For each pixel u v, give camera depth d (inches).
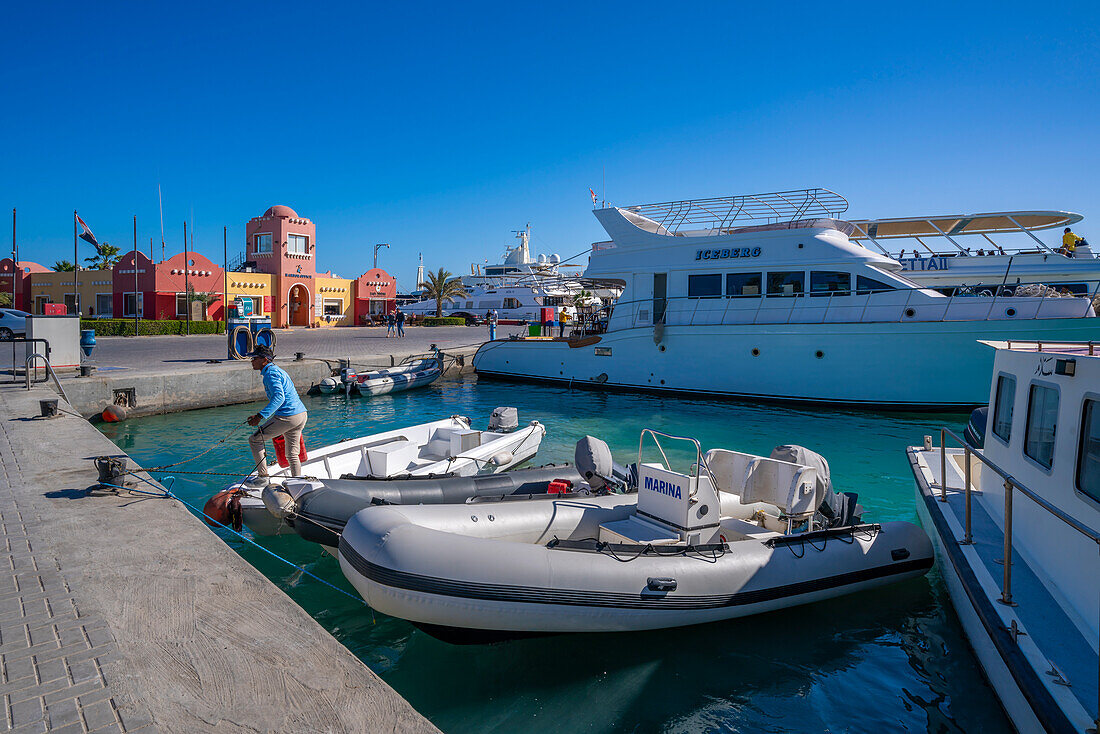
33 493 248.4
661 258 761.6
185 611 154.9
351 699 121.4
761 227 741.9
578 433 555.2
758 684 193.8
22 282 1656.0
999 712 178.7
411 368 837.8
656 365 760.3
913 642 217.0
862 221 829.2
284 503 250.4
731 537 247.9
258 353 286.2
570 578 192.5
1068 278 800.3
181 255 1504.7
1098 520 161.6
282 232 1684.3
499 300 2219.5
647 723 176.2
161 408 614.2
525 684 192.9
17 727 110.4
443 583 186.9
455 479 292.0
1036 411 206.5
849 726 175.2
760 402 698.2
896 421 603.5
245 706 118.5
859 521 264.7
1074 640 159.6
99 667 130.0
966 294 722.8
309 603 235.8
